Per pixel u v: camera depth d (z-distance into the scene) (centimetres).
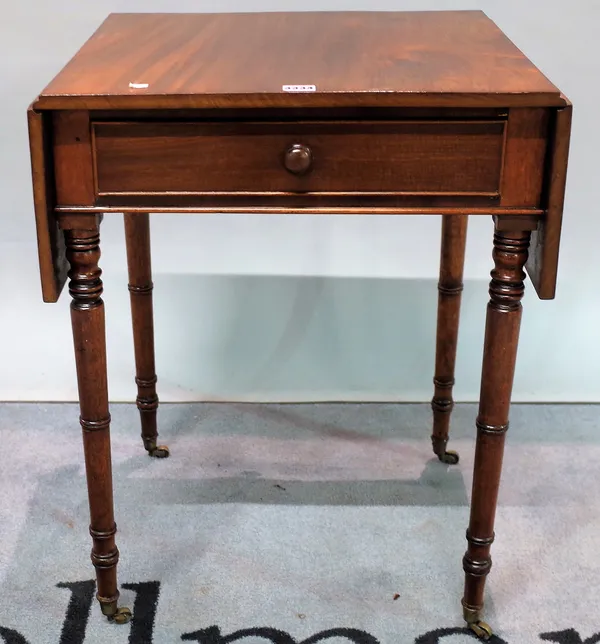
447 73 95
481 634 111
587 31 145
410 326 164
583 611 116
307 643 110
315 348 166
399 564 124
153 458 149
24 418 161
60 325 164
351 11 129
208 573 122
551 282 97
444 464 148
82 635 111
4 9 144
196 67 99
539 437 156
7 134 151
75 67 99
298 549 127
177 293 162
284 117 92
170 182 95
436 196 95
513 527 132
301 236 158
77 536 129
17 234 157
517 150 93
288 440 155
